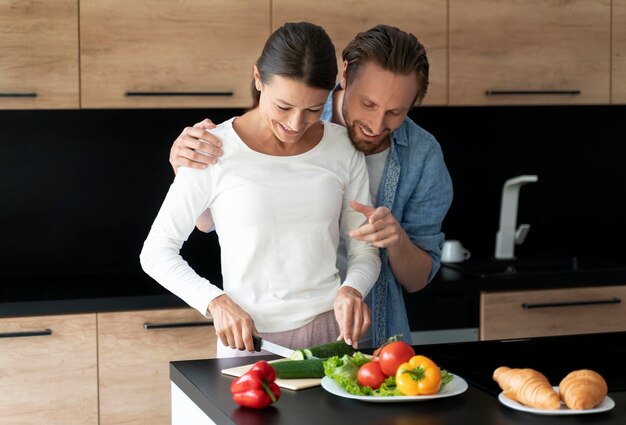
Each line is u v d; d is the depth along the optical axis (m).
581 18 3.55
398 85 1.97
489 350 2.01
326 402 1.63
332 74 1.85
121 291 3.14
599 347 2.03
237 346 1.88
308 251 2.00
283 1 3.28
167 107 3.22
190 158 1.97
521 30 3.49
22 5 3.09
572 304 3.35
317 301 2.02
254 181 1.98
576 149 3.96
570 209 3.97
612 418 1.51
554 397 1.52
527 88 3.51
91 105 3.17
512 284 3.30
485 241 3.89
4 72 3.10
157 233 2.00
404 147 2.27
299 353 1.84
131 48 3.18
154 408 3.08
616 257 3.86
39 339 2.98
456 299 3.28
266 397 1.58
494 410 1.56
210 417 1.66
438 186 2.29
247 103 3.28
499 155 3.88
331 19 3.32
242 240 1.98
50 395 3.01
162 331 3.06
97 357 3.03
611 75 3.60
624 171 4.01
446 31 3.41
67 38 3.13
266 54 1.85
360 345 2.22
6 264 3.53
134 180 3.62
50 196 3.55
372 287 2.20
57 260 3.57
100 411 3.04
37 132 3.53
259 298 2.00
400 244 2.15
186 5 3.20
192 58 3.22
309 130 2.07
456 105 3.46
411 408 1.58
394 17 3.37
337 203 2.05
